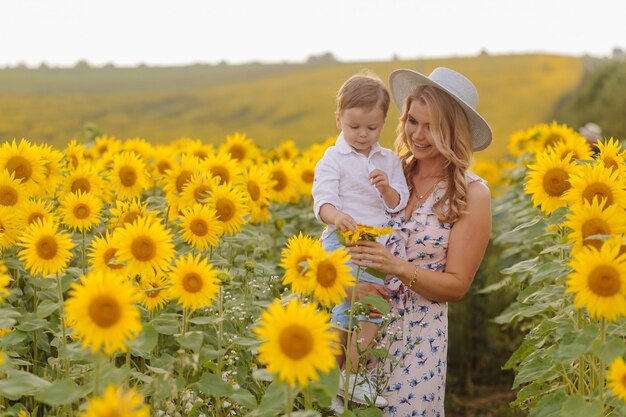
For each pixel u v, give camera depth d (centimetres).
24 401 363
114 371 271
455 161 364
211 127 2644
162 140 2262
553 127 732
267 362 250
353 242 322
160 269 330
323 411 341
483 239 370
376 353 334
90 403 217
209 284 318
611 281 277
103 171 562
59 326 353
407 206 382
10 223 397
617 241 291
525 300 398
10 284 409
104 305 253
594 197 315
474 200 370
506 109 3089
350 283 295
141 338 273
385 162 392
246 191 475
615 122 2280
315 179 394
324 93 3344
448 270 368
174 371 345
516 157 833
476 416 600
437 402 373
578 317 329
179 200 441
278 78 3922
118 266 335
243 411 344
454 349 674
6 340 312
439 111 365
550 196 377
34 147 454
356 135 387
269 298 436
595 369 307
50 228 337
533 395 389
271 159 746
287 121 2820
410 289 370
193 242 392
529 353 392
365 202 387
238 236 440
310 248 303
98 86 3866
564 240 331
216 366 332
